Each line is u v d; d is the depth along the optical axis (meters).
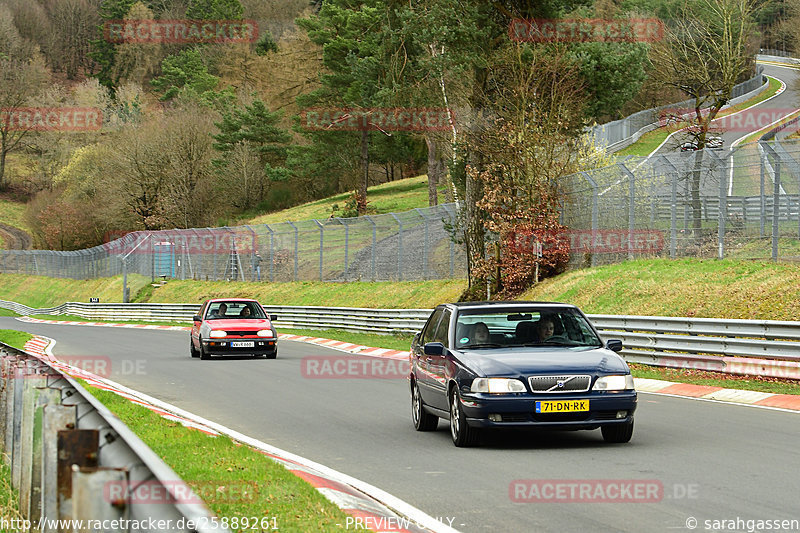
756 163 75.19
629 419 32.19
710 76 109.12
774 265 70.44
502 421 31.52
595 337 35.12
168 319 158.75
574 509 22.42
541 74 98.19
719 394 48.16
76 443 13.27
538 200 94.56
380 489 25.31
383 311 104.19
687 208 83.19
